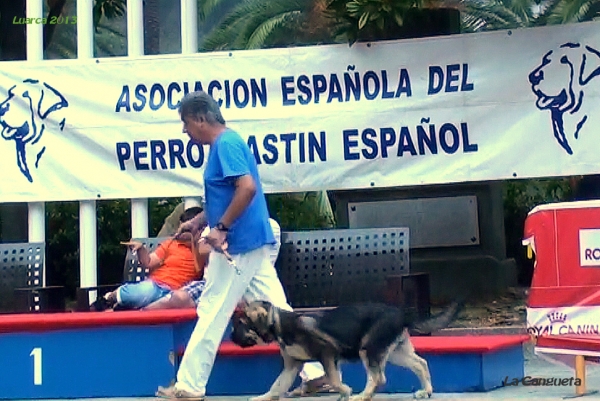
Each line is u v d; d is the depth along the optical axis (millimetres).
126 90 9180
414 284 7344
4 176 9320
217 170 6492
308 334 6211
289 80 8906
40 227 9383
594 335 6535
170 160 9094
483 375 6852
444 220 11742
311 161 8844
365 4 8492
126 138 9164
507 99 8453
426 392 6598
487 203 11781
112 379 7074
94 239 9336
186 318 7062
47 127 9281
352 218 11672
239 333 6387
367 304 6527
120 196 9172
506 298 11977
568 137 8320
